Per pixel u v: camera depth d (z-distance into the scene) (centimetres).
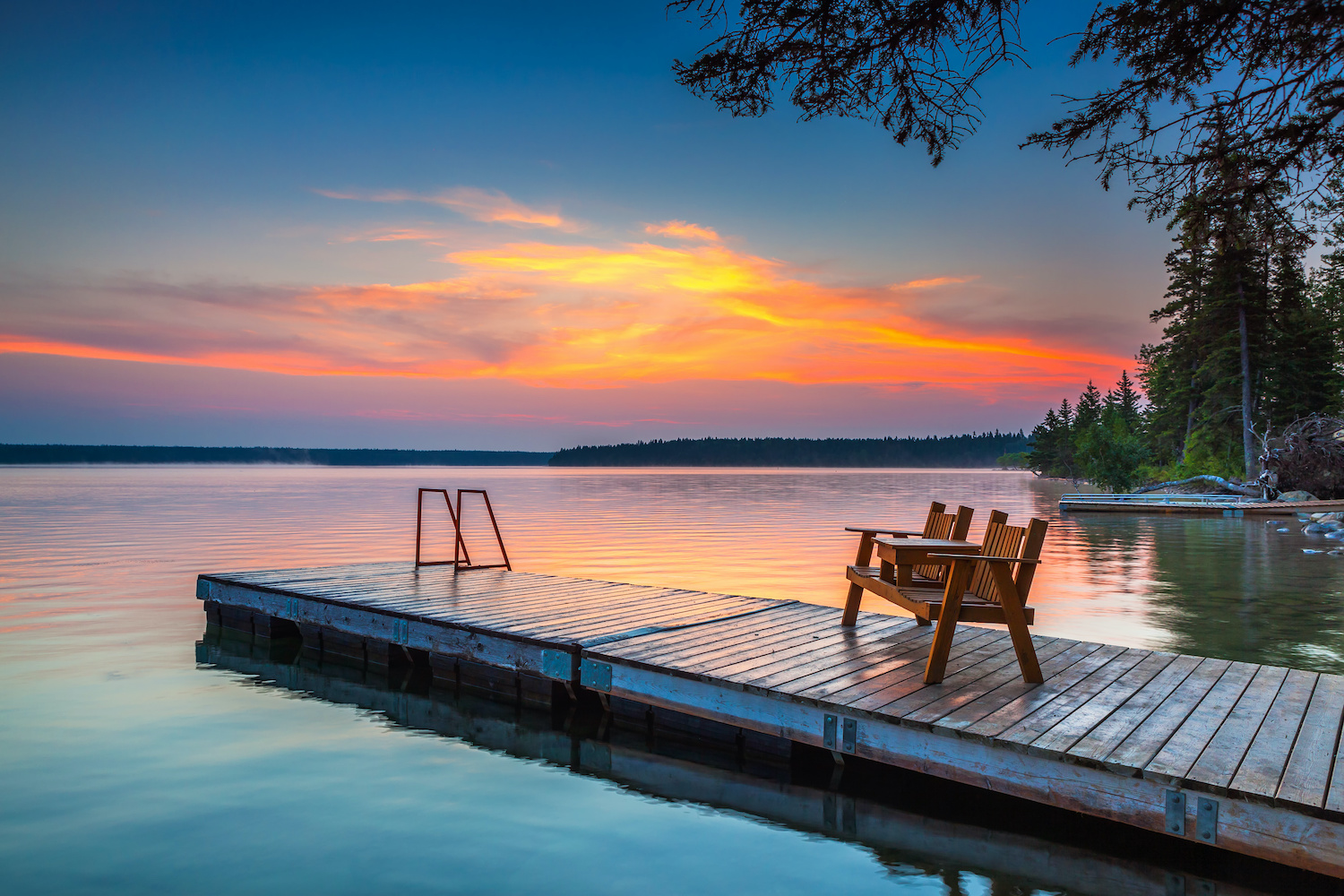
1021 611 598
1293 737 481
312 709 743
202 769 584
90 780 558
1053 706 541
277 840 472
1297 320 4394
